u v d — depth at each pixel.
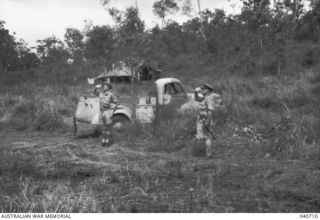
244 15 29.02
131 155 8.57
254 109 11.62
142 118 11.15
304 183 6.13
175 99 12.02
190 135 9.70
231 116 10.64
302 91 14.44
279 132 8.84
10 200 5.52
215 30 50.94
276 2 27.23
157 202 5.52
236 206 5.32
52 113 13.28
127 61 22.95
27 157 8.36
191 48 48.88
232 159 8.03
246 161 7.81
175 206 5.34
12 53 64.44
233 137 9.50
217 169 7.20
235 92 17.03
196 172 7.11
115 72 31.95
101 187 6.18
